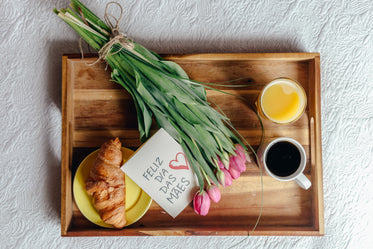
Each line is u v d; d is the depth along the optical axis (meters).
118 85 0.91
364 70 0.96
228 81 0.92
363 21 0.96
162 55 0.89
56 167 0.95
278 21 0.96
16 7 0.94
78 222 0.90
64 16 0.81
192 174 0.86
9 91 0.94
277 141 0.86
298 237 0.96
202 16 0.95
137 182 0.85
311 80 0.91
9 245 0.94
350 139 0.96
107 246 0.95
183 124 0.85
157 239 0.95
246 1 0.95
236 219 0.91
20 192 0.94
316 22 0.96
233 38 0.95
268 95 0.88
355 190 0.96
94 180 0.85
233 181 0.92
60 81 0.94
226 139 0.86
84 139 0.91
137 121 0.91
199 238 0.95
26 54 0.94
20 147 0.94
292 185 0.92
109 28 0.85
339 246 0.96
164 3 0.95
